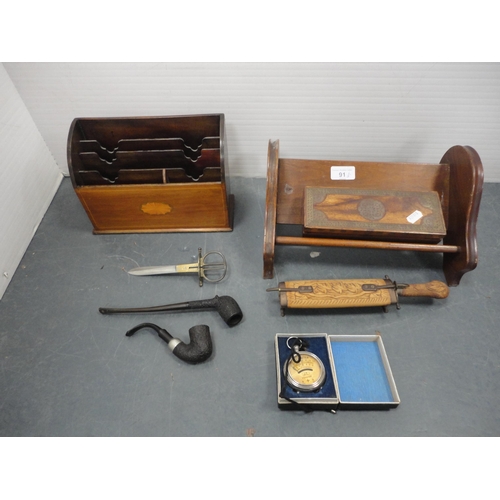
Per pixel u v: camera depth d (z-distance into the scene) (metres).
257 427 1.42
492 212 2.07
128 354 1.59
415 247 1.60
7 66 1.74
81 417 1.45
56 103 1.92
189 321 1.67
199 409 1.46
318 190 1.67
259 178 2.29
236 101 1.90
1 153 1.76
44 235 2.01
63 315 1.71
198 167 1.90
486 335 1.63
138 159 1.85
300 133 2.05
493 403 1.47
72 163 1.71
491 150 2.07
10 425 1.44
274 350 1.59
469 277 1.81
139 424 1.43
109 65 1.74
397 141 2.07
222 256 1.75
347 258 1.89
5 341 1.63
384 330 1.64
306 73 1.76
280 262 1.87
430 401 1.47
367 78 1.76
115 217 1.90
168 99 1.90
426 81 1.76
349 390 1.47
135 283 1.80
